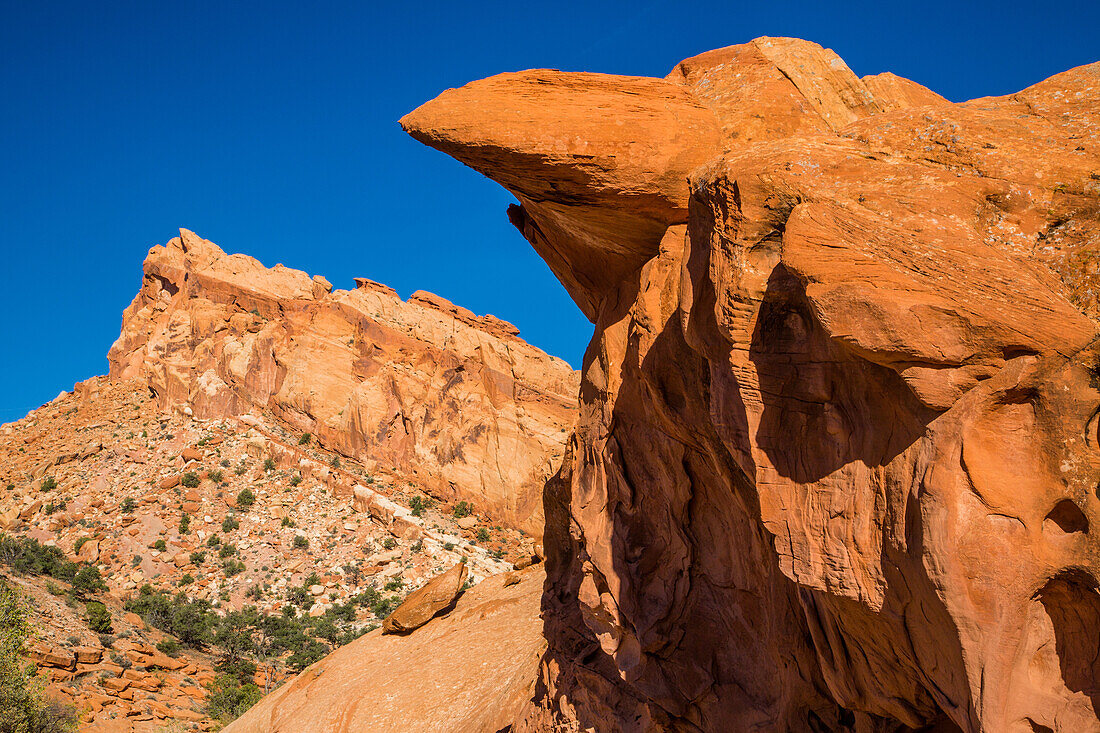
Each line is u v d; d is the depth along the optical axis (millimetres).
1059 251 8023
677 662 13633
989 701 6992
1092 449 6957
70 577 80688
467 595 38906
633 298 14164
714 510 13172
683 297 11008
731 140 12648
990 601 7066
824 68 13453
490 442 135375
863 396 8414
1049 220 8312
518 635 30906
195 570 106750
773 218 9516
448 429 138500
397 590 105062
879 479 8086
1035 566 7035
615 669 17031
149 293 170625
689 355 11695
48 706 35250
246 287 160875
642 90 12961
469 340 149500
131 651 60656
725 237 9875
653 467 13797
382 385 143375
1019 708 6992
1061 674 7043
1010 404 7336
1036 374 7191
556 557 22047
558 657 19438
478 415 138375
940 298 7570
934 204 8578
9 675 32719
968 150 9062
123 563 105875
